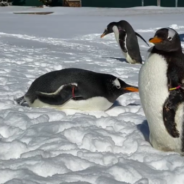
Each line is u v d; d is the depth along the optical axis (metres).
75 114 6.79
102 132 5.81
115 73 11.87
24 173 4.53
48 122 6.27
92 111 7.06
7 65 12.20
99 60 14.62
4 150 5.34
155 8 45.62
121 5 49.94
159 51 4.79
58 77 7.08
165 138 5.00
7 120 6.50
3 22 31.03
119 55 17.00
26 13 41.84
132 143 5.46
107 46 20.06
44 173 4.65
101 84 6.96
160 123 4.88
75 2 51.91
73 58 14.51
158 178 4.49
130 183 4.45
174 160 4.83
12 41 19.17
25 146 5.40
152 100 4.82
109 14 39.22
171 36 4.69
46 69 11.94
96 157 5.00
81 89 6.91
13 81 9.84
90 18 34.72
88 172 4.58
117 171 4.61
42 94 7.16
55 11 43.44
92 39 22.64
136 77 11.34
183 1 47.66
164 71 4.71
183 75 4.70
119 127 6.17
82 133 5.78
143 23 30.00
